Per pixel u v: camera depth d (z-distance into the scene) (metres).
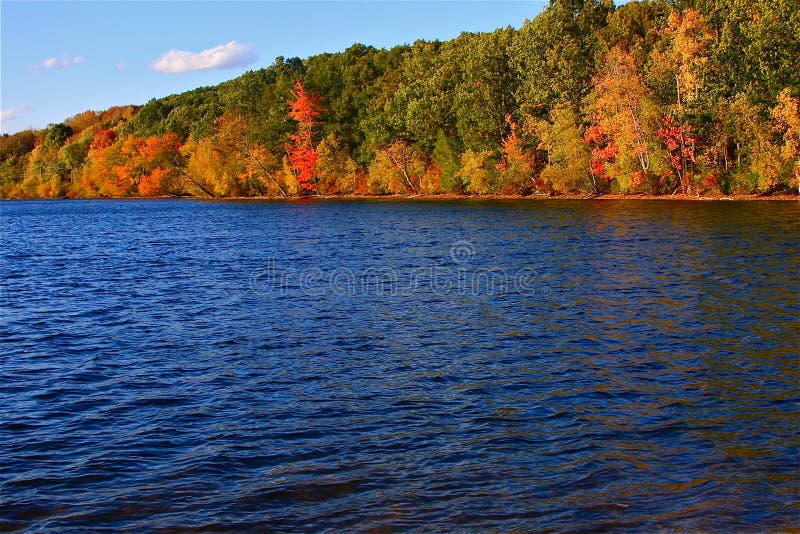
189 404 13.89
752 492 9.71
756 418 12.38
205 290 27.52
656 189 70.88
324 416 12.98
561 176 76.44
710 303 21.80
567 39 79.88
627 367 15.60
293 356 17.30
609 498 9.62
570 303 22.56
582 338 18.23
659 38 80.75
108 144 151.25
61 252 44.53
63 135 174.88
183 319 22.09
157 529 9.12
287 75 134.00
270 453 11.37
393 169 99.81
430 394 14.09
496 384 14.62
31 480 10.55
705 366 15.52
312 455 11.25
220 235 53.47
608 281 26.14
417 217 62.69
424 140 96.44
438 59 98.19
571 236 41.62
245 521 9.27
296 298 25.09
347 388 14.62
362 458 11.07
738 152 63.78
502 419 12.59
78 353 18.16
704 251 32.44
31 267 36.59
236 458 11.20
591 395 13.78
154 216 82.25
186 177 122.75
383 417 12.85
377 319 21.22
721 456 10.84
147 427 12.66
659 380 14.62
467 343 18.09
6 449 11.74
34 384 15.44
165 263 36.88
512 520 9.12
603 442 11.47
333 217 67.94
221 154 116.69
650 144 68.38
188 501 9.83
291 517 9.33
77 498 9.97
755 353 16.45
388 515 9.30
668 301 22.33
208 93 162.38
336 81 114.56
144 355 17.78
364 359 16.84
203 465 10.95
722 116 62.16
